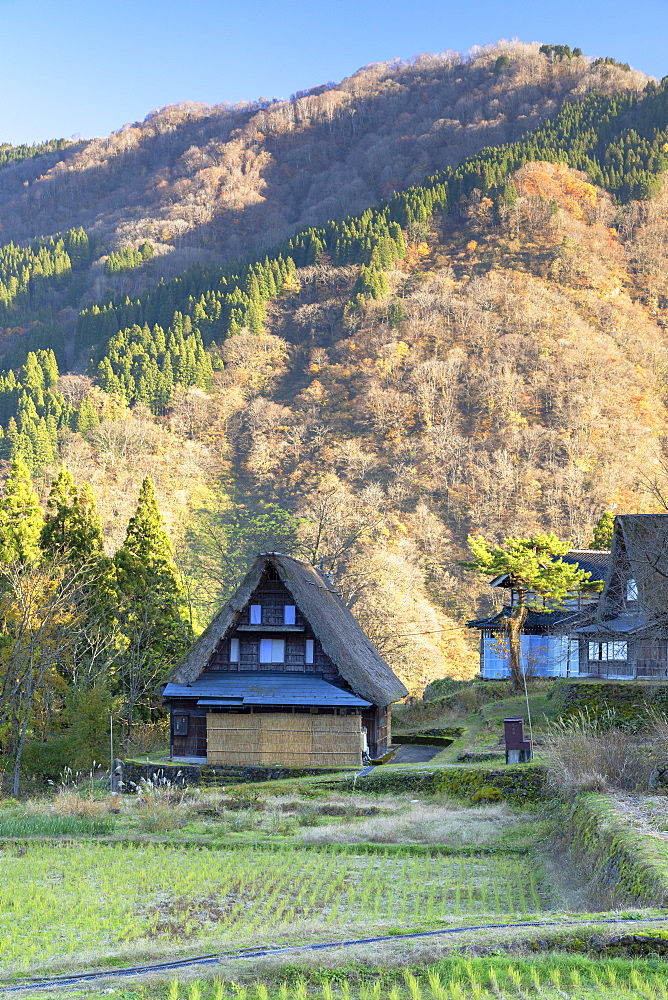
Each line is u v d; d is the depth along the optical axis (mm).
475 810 28938
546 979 11523
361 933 13891
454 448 150125
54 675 46594
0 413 162500
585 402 158000
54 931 16703
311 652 41969
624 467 142625
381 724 44656
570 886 19047
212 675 42344
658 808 21531
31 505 55188
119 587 51750
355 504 131125
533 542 48406
